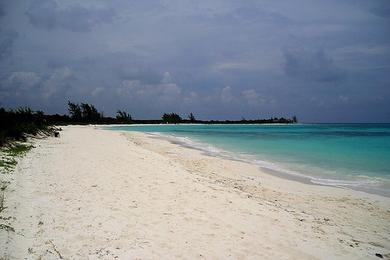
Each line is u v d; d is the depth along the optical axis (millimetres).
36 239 6039
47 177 11055
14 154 15242
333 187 12219
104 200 8703
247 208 8641
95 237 6309
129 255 5668
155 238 6441
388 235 7551
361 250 6477
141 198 9086
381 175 14531
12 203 7895
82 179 11016
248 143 31516
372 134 49844
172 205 8570
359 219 8648
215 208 8484
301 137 41562
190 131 59062
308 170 15781
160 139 35000
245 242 6480
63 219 7133
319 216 8758
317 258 5973
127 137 34406
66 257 5461
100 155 17172
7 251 5422
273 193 11109
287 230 7250
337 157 20547
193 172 14133
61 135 32594
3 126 20719
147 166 14156
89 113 90062
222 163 17484
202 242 6371
